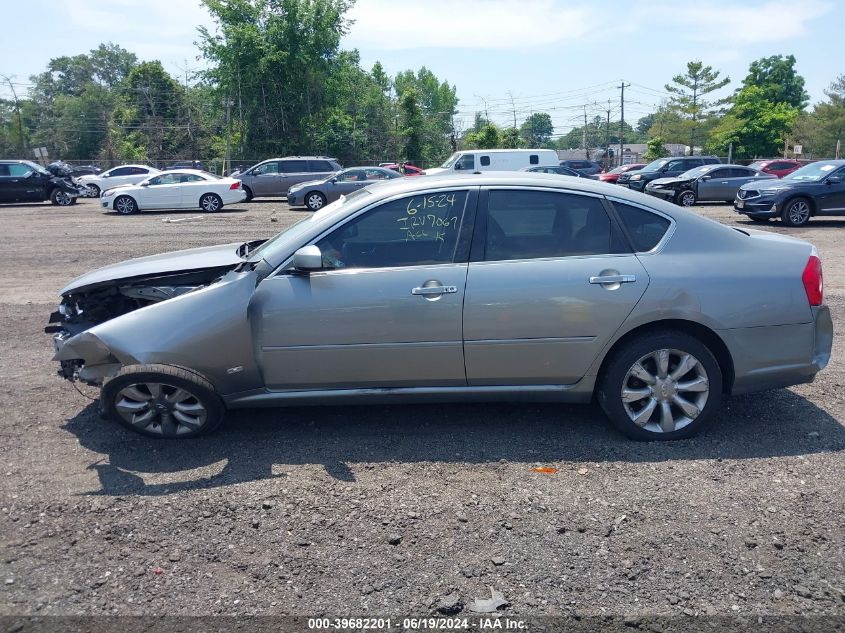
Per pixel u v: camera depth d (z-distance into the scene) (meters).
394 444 4.41
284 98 46.34
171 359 4.22
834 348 6.41
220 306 4.26
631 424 4.34
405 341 4.24
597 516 3.54
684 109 61.16
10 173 26.89
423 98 84.12
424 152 54.16
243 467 4.11
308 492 3.81
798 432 4.52
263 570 3.14
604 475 3.97
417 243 4.34
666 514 3.55
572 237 4.34
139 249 13.73
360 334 4.23
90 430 4.68
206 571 3.14
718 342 4.34
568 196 4.38
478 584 3.04
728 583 3.03
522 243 4.32
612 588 3.00
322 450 4.33
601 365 4.36
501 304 4.20
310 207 24.92
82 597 2.98
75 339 4.30
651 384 4.33
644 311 4.21
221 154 53.44
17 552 3.29
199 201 23.61
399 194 4.39
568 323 4.22
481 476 3.98
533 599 2.94
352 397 4.40
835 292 8.84
